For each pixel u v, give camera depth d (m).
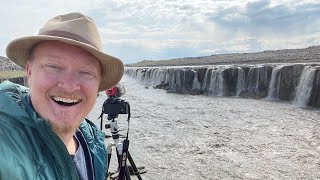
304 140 3.37
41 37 0.43
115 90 1.20
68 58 0.45
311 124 4.17
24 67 0.50
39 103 0.44
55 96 0.44
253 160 2.73
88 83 0.46
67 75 0.45
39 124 0.41
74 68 0.45
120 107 1.19
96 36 0.47
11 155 0.36
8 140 0.37
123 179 1.12
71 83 0.44
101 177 0.58
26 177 0.37
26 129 0.40
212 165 2.60
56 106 0.44
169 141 3.37
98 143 0.60
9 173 0.35
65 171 0.43
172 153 2.93
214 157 2.82
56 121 0.44
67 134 0.46
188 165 2.59
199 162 2.67
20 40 0.44
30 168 0.37
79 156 0.55
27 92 0.48
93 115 4.75
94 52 0.46
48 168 0.40
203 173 2.42
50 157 0.42
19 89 0.48
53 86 0.44
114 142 1.24
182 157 2.81
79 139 0.56
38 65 0.45
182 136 3.59
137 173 1.56
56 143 0.43
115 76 0.54
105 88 0.57
